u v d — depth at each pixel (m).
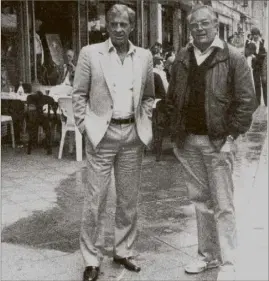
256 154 9.00
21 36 12.86
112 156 4.33
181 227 5.62
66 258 4.85
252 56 15.92
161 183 7.50
